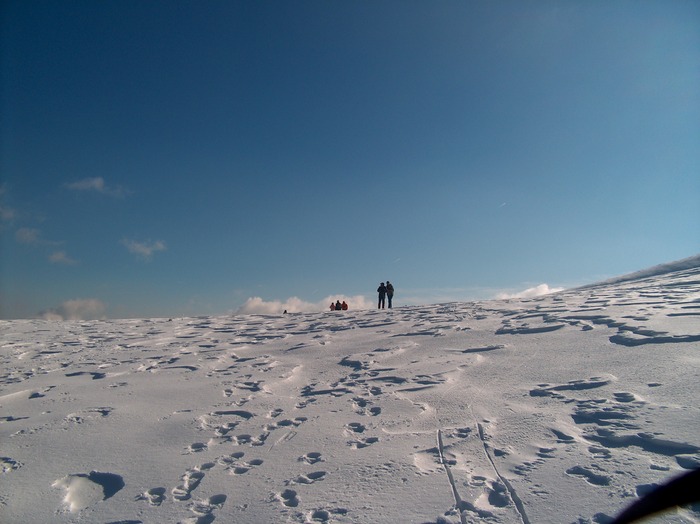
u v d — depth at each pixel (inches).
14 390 325.4
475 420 209.0
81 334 607.8
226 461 192.5
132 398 290.2
